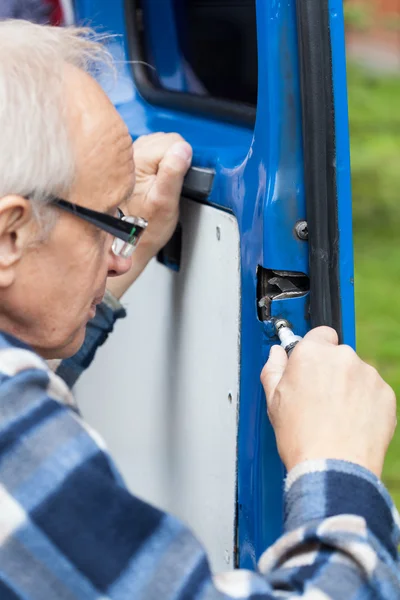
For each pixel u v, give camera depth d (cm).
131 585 105
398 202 697
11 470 108
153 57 227
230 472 167
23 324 131
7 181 116
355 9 905
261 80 147
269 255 146
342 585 110
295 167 146
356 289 562
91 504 107
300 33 140
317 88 140
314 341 136
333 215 145
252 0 233
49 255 125
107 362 222
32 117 118
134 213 176
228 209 161
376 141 791
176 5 228
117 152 130
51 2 235
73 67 131
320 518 115
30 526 106
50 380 115
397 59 1007
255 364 154
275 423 131
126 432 217
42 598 105
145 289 202
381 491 119
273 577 115
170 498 199
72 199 124
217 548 177
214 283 168
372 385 130
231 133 183
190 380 182
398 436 392
